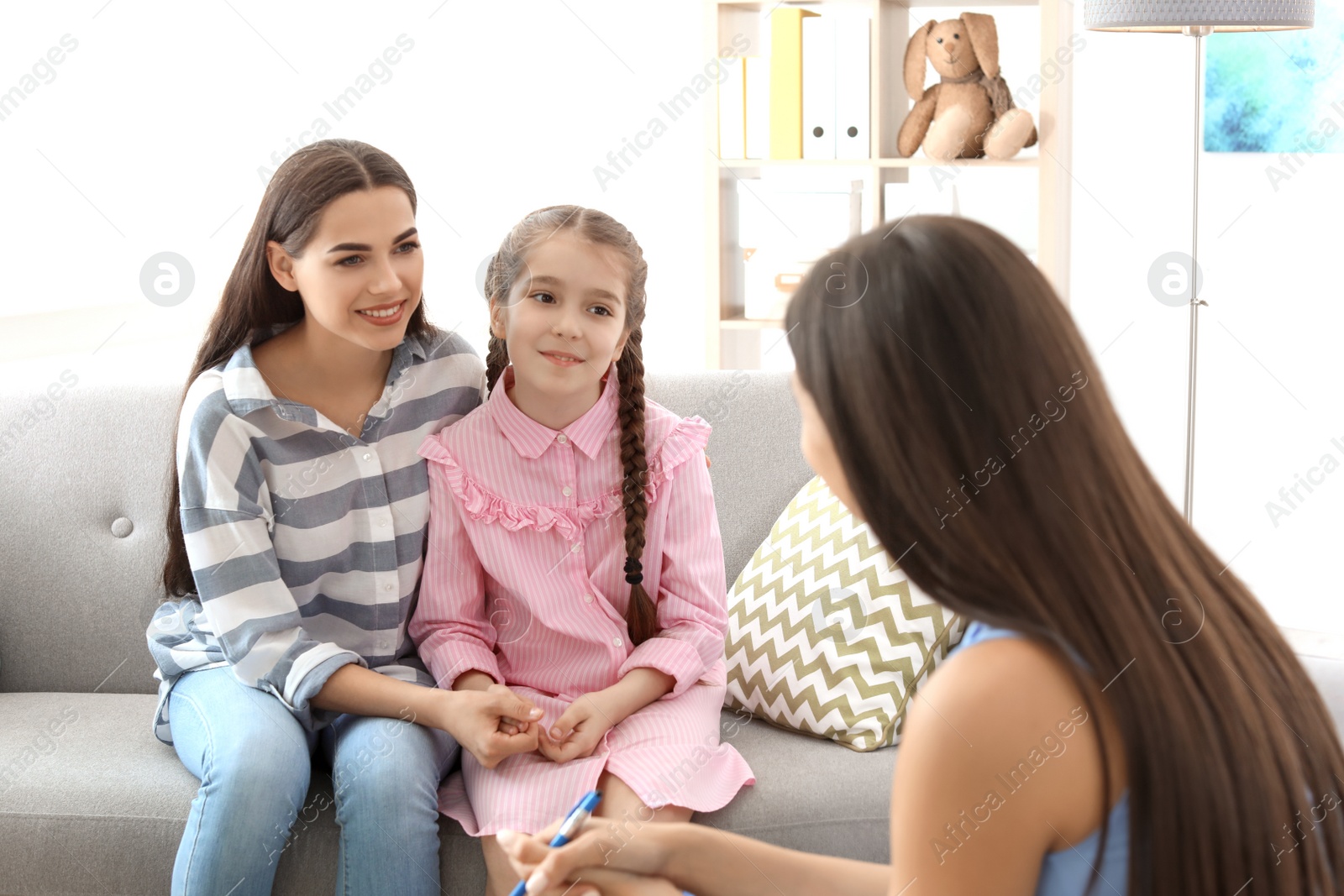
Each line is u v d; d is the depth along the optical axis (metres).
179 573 1.59
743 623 1.65
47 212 2.57
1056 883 0.80
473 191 3.54
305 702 1.41
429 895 1.33
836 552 1.62
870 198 2.98
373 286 1.41
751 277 3.08
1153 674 0.74
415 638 1.54
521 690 1.49
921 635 1.53
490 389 1.67
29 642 1.83
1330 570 3.12
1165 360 3.26
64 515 1.84
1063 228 3.05
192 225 2.94
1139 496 0.79
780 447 1.84
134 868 1.41
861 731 1.49
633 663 1.45
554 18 3.49
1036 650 0.76
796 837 1.38
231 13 2.98
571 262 1.43
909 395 0.77
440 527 1.52
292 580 1.50
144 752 1.54
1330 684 1.34
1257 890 0.74
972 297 0.76
